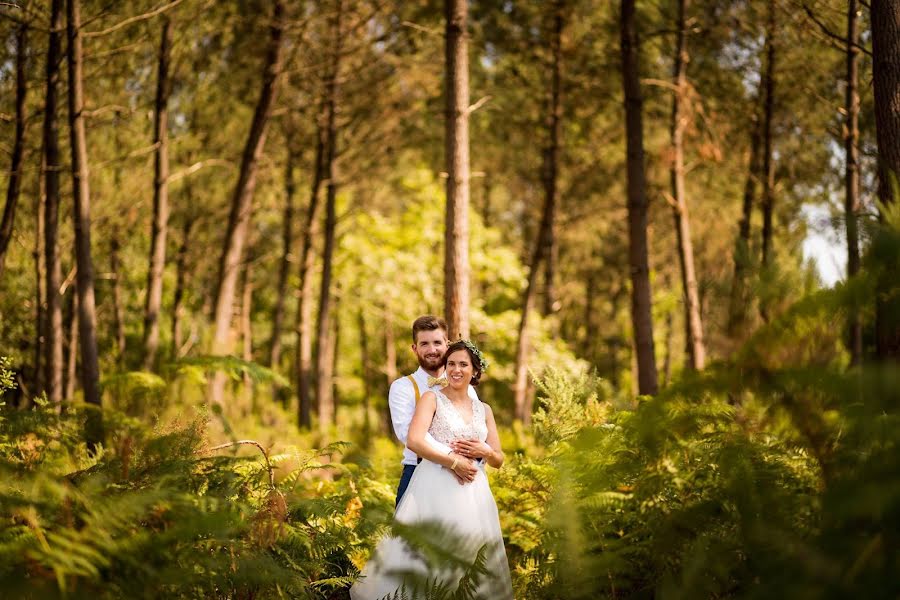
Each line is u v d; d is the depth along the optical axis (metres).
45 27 8.89
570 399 4.28
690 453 2.47
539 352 19.97
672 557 2.07
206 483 3.26
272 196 20.30
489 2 13.00
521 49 13.70
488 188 23.92
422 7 12.95
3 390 4.27
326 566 3.92
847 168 8.61
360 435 12.65
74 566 1.81
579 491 2.27
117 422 3.69
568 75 14.34
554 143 16.47
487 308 25.38
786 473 1.96
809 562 1.38
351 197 22.19
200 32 12.38
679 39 11.69
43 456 3.36
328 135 17.14
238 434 7.80
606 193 18.69
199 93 14.30
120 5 9.39
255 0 11.95
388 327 25.81
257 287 26.86
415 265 22.12
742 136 13.23
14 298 14.26
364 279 22.55
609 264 26.95
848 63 8.61
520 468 4.39
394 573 2.10
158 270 12.41
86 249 8.18
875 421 1.53
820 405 1.73
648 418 2.07
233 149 16.88
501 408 24.50
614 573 2.32
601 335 30.05
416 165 20.97
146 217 17.31
